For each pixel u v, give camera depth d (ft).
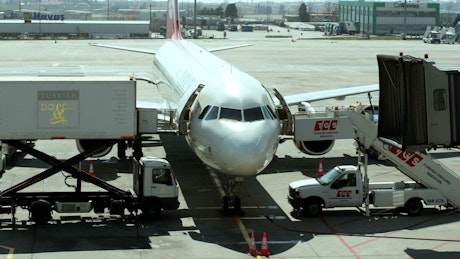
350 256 72.18
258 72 272.51
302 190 85.61
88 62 304.91
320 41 513.45
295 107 176.14
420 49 410.72
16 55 339.98
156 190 83.15
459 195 88.38
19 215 85.46
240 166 77.20
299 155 124.88
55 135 84.33
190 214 86.94
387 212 89.04
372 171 112.37
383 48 423.64
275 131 81.97
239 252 72.90
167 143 134.21
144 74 255.29
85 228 80.48
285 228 81.76
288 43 479.00
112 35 573.33
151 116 90.17
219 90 86.69
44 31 554.46
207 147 81.61
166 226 81.76
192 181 103.96
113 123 85.05
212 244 75.36
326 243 76.38
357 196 86.33
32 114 83.56
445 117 76.59
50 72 257.14
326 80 244.22
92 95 84.28
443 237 79.00
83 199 82.99
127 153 124.36
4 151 113.50
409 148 75.92
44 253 71.36
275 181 104.94
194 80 104.94
